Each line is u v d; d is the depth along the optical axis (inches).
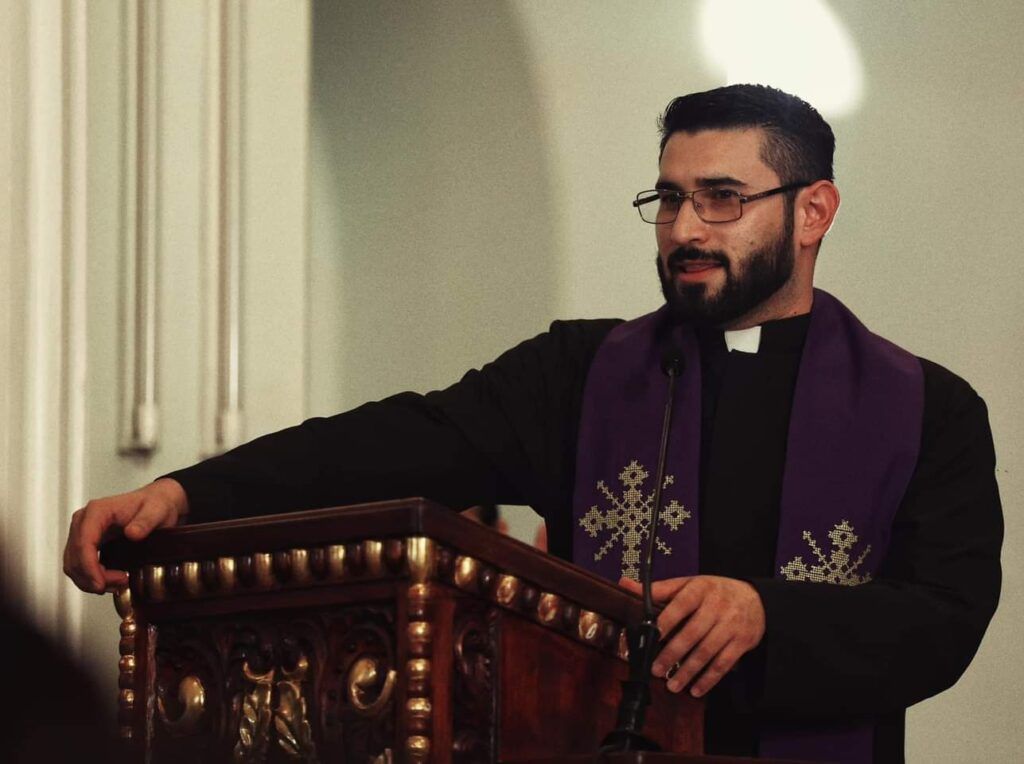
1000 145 336.2
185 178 201.0
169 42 201.5
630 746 101.0
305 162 209.9
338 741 99.1
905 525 148.0
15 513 177.8
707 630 117.3
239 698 105.8
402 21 361.7
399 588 96.7
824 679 124.6
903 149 339.3
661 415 154.8
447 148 358.6
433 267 354.9
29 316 181.2
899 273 336.8
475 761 98.3
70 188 185.0
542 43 358.6
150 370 193.9
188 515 125.1
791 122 153.6
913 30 341.7
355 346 349.4
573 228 353.4
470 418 152.4
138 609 112.0
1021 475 324.8
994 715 319.0
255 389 202.5
